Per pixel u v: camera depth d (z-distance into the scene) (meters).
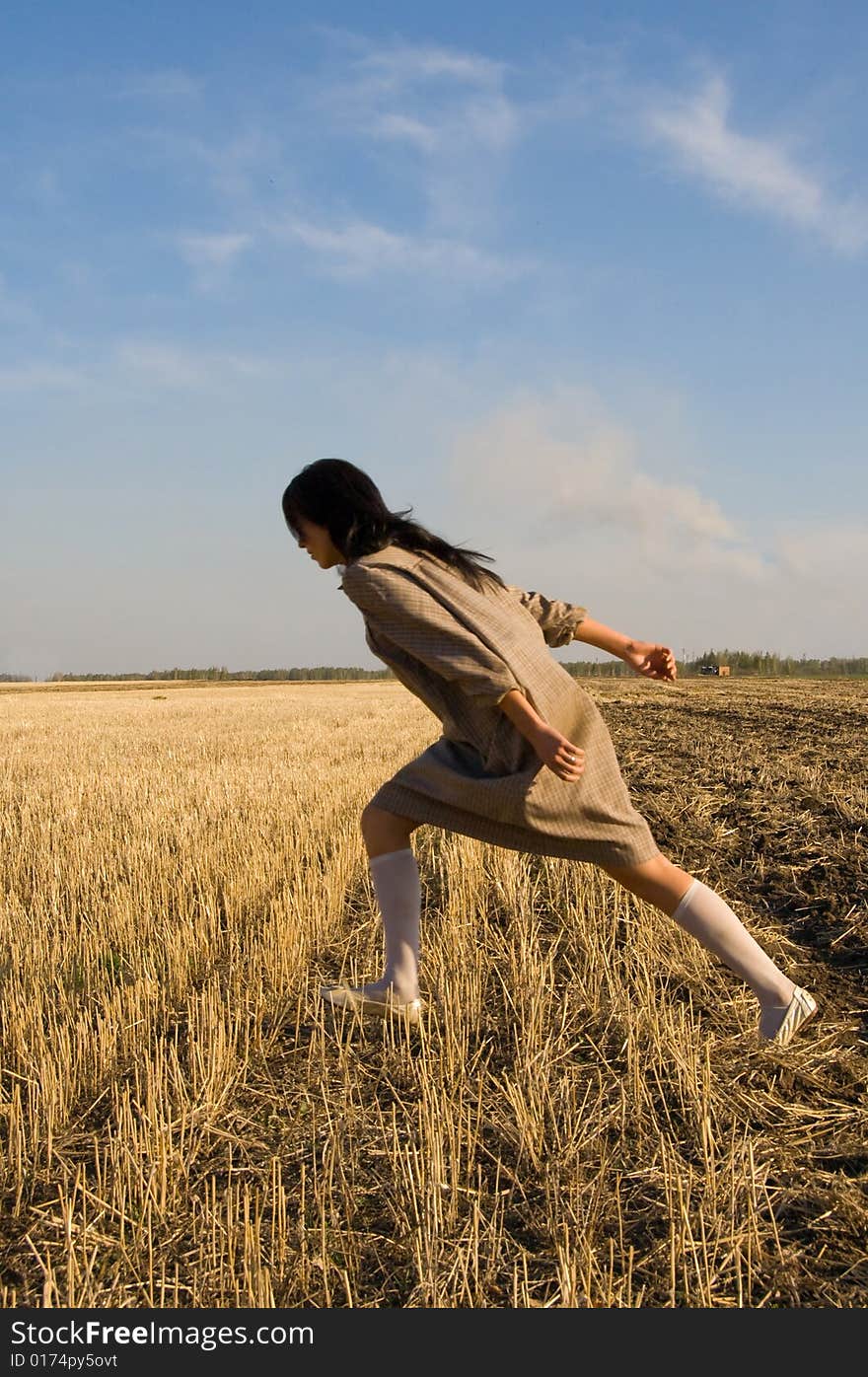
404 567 2.97
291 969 4.32
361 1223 2.51
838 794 7.55
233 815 7.81
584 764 2.98
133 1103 3.20
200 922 4.75
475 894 5.32
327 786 9.40
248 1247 2.30
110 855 6.72
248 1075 3.37
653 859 3.04
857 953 4.29
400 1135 2.89
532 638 3.02
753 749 11.83
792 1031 3.02
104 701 39.72
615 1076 3.20
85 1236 2.47
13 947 4.54
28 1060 3.38
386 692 50.41
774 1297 2.19
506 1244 2.39
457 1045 3.33
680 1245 2.34
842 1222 2.43
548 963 4.12
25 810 8.60
